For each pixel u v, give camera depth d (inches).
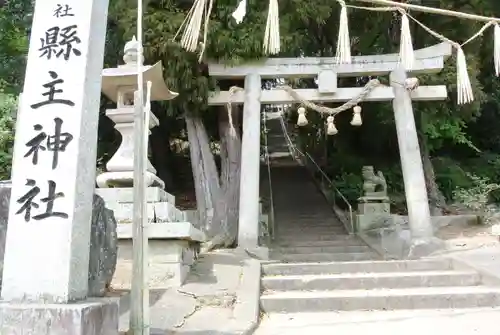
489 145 668.7
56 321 127.3
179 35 363.3
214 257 301.3
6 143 335.3
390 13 468.8
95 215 167.2
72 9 157.3
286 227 494.0
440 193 552.4
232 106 457.7
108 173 280.4
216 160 564.7
